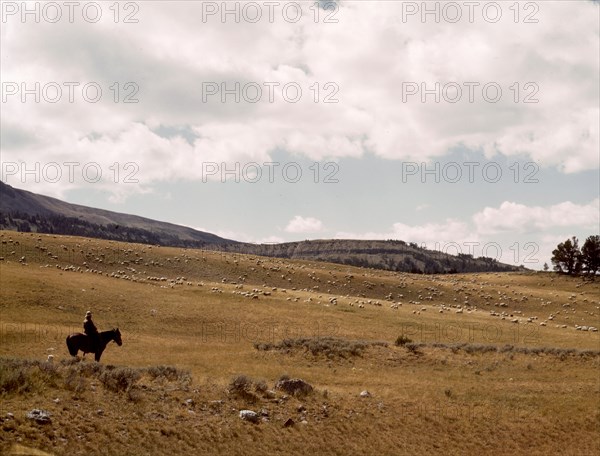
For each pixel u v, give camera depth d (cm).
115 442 1770
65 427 1750
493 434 2669
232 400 2389
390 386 3275
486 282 15275
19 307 5559
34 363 2267
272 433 2189
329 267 14312
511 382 3688
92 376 2291
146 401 2145
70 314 5666
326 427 2381
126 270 10094
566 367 4259
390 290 10969
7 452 1474
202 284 8894
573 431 2823
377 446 2327
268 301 7550
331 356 4159
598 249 16212
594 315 9719
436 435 2556
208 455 1889
